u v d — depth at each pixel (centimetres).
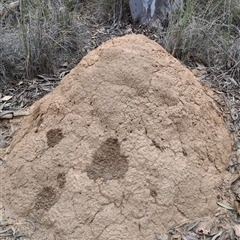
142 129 131
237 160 147
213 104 163
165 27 246
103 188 125
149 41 146
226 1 243
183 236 125
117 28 248
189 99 140
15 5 236
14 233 126
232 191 137
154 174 128
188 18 214
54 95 144
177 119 135
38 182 130
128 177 126
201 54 214
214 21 223
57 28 219
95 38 236
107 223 123
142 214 125
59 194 127
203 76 200
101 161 129
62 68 209
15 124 168
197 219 130
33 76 202
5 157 149
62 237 123
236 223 131
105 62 137
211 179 135
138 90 133
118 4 257
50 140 134
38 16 213
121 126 131
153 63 138
